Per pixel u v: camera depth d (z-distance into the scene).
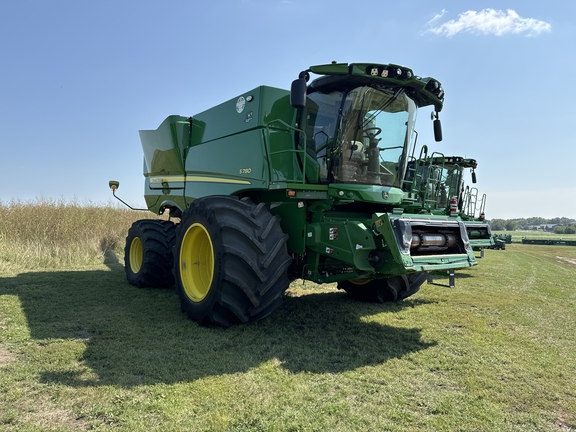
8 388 2.73
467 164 13.26
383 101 4.81
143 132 7.50
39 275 7.14
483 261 13.55
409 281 5.92
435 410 2.65
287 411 2.54
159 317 4.64
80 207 12.90
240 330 4.19
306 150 4.91
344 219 4.64
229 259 3.98
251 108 4.91
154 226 6.64
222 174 5.38
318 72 4.39
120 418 2.39
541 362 3.57
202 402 2.62
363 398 2.78
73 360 3.26
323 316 4.96
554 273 10.50
